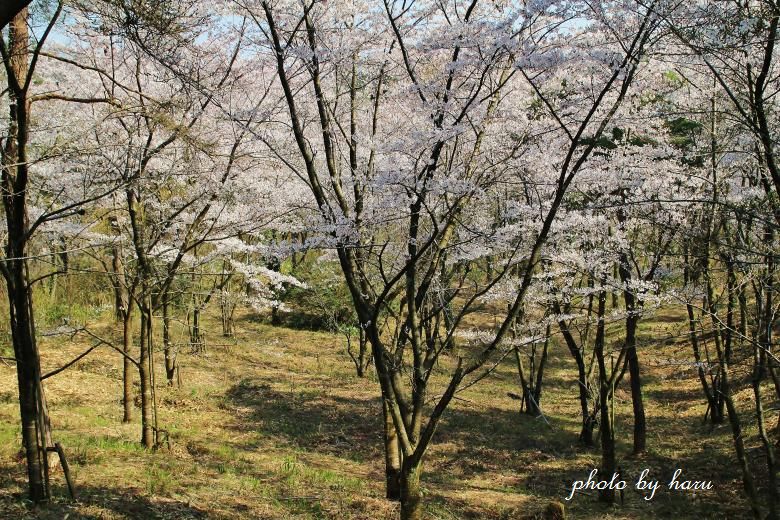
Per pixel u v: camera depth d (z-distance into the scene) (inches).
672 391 740.0
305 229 358.6
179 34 237.0
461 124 265.1
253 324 1022.4
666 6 220.5
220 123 367.9
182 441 445.7
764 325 334.3
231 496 327.6
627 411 677.9
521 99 356.2
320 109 291.1
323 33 315.6
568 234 386.6
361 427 568.4
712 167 372.5
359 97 390.6
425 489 409.4
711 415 590.2
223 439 480.7
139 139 350.9
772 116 325.1
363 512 330.6
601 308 429.4
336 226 275.7
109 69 397.4
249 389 668.7
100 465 346.9
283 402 625.9
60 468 324.8
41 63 392.8
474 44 264.1
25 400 253.8
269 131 369.1
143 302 399.2
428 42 279.9
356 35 325.1
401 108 354.0
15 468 319.9
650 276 413.4
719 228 346.6
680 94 417.4
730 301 426.6
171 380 629.0
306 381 724.7
